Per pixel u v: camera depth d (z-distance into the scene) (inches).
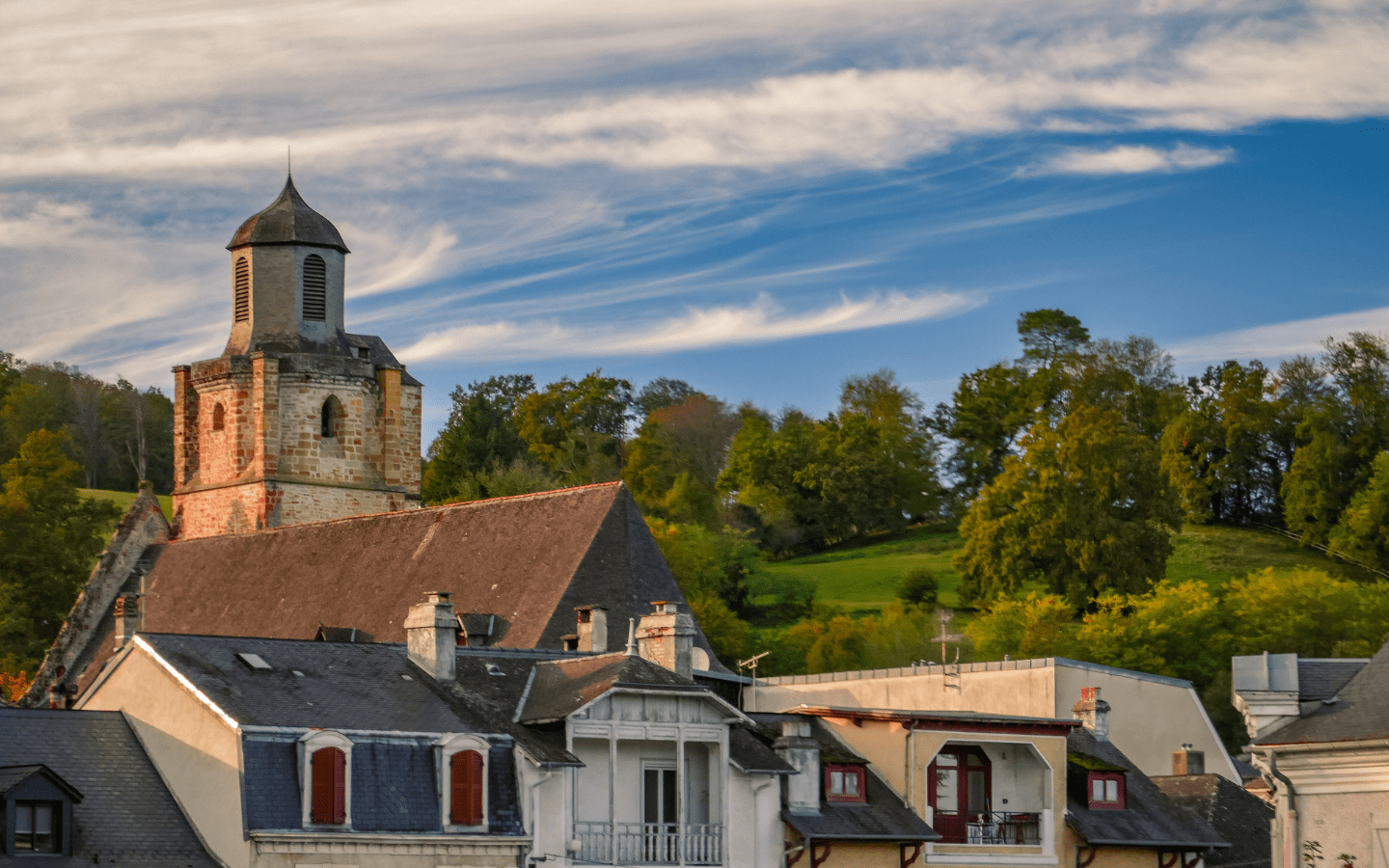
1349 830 1357.0
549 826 1596.9
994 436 6993.1
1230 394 6205.7
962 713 1894.7
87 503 4151.1
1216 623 3932.1
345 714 1579.7
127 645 1643.7
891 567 5890.8
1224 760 2297.0
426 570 2527.1
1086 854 1867.6
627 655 1712.6
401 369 3122.5
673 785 1704.0
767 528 6323.8
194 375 3102.9
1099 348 7007.9
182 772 1547.7
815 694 2320.4
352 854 1494.8
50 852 1450.5
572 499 2438.5
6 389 6486.2
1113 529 4699.8
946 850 1813.5
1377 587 4156.0
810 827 1727.4
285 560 2775.6
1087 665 2203.5
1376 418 5880.9
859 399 7509.8
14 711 1574.8
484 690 1713.8
